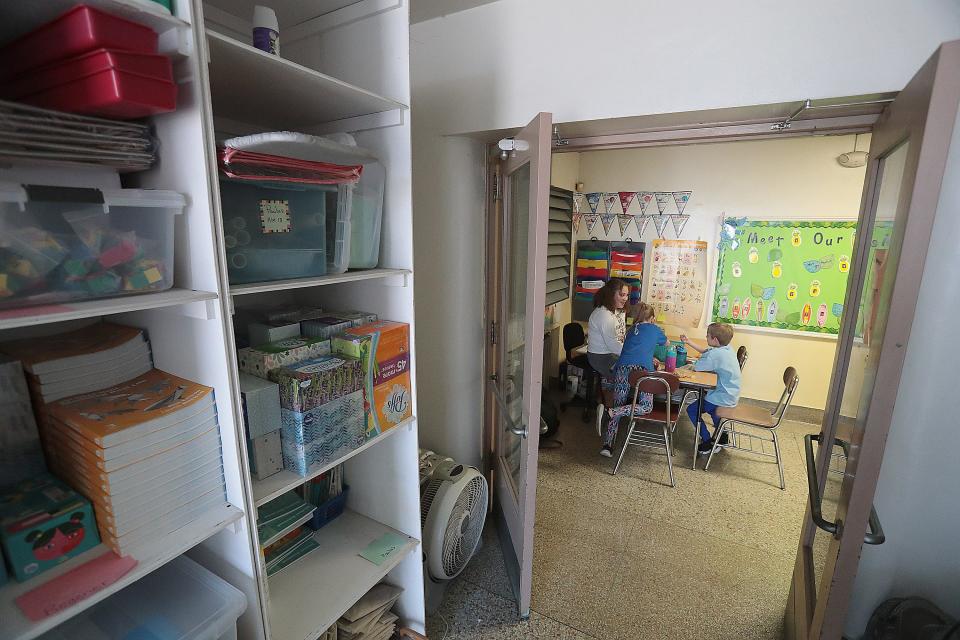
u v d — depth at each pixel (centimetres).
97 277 73
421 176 204
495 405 240
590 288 421
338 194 113
